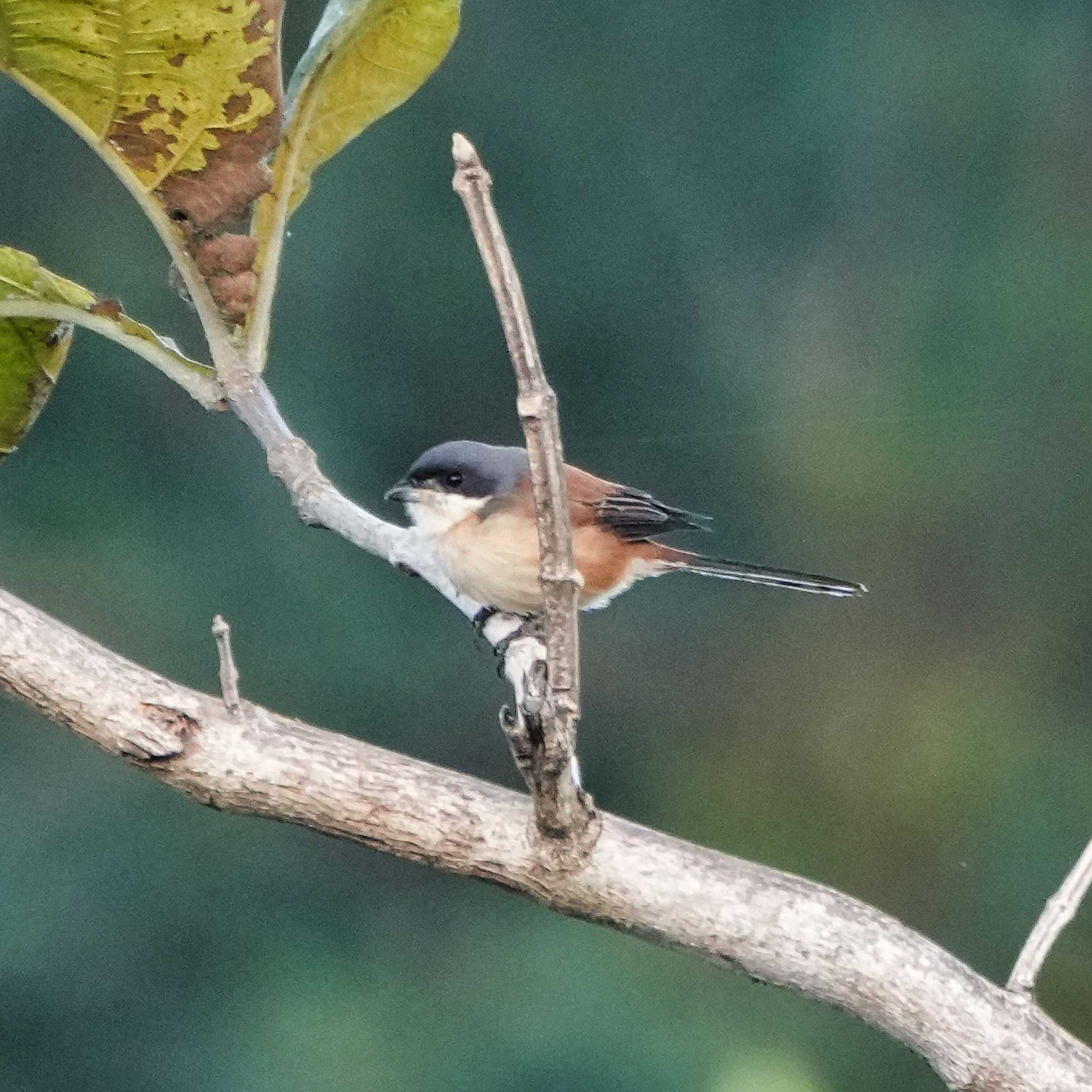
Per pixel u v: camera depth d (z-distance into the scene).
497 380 14.23
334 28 3.79
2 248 3.80
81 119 3.62
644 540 7.30
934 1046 3.18
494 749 13.70
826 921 3.21
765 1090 10.73
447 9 3.82
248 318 3.91
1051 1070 3.13
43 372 4.27
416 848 3.25
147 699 3.25
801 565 14.48
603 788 14.18
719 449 14.45
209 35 3.50
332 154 3.93
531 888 3.26
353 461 14.02
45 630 3.27
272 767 3.24
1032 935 3.26
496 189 14.43
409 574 3.92
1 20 3.47
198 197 3.71
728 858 3.29
